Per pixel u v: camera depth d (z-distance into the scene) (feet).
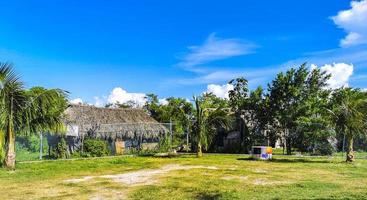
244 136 139.44
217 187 51.75
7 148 70.08
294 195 44.39
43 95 73.00
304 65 130.00
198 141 112.68
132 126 125.18
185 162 91.81
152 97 182.70
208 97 122.93
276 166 82.12
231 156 114.62
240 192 47.09
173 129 139.13
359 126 88.48
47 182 56.65
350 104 89.10
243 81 144.87
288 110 128.36
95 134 114.73
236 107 144.36
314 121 122.31
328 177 62.90
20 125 72.43
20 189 50.14
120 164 86.12
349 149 91.35
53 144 110.83
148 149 127.24
